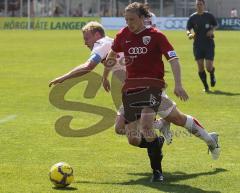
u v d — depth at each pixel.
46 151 20.23
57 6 140.50
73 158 19.22
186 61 58.81
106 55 17.41
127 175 17.08
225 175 17.05
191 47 78.44
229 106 30.55
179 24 125.00
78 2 140.75
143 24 16.08
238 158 19.22
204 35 36.00
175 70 15.90
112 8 140.25
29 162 18.61
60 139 22.27
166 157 19.34
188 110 29.20
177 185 15.97
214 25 36.00
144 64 16.27
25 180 16.38
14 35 108.69
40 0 140.62
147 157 19.38
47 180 16.38
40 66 52.38
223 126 24.95
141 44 16.12
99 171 17.52
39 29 131.50
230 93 35.59
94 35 17.64
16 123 25.62
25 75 44.97
